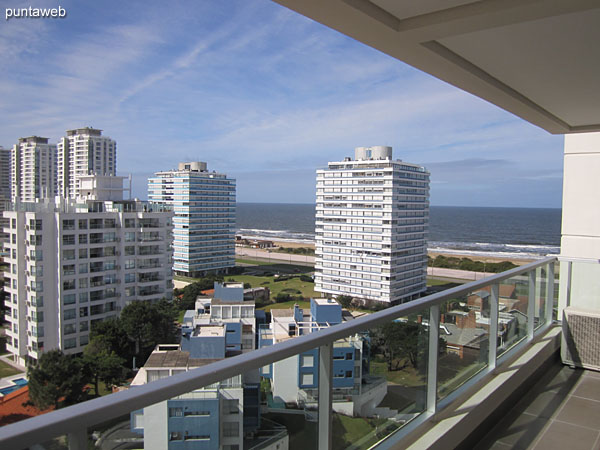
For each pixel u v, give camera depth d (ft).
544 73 7.41
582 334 11.08
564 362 11.35
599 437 7.63
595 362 10.89
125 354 79.10
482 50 6.43
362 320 4.92
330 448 4.44
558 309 12.55
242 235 376.68
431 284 165.68
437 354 6.67
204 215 201.67
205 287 145.89
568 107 9.62
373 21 5.14
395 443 5.67
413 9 5.12
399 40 5.75
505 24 5.20
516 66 7.09
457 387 7.52
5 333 84.48
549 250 244.22
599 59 6.69
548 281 12.30
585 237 14.55
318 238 161.99
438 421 6.66
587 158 14.49
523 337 10.64
